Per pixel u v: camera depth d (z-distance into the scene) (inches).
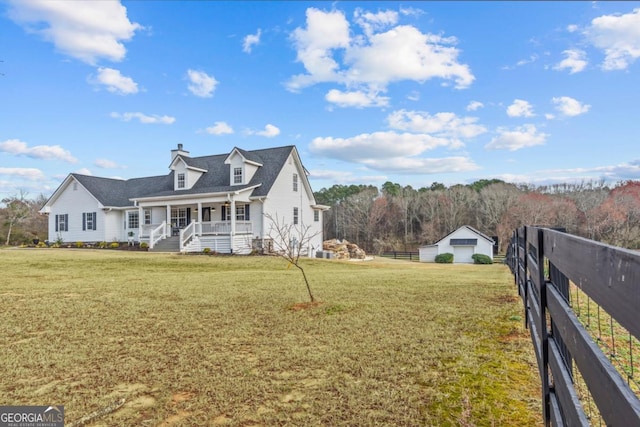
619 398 37.0
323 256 1023.6
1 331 188.9
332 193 2792.8
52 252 745.6
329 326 187.8
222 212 897.5
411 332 173.6
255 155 964.6
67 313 227.0
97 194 1003.9
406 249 2121.1
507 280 373.1
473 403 104.5
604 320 134.3
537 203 1825.8
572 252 60.7
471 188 2471.7
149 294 291.1
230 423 98.8
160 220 965.8
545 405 86.3
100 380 128.6
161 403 111.1
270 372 131.6
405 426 93.7
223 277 404.8
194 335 178.5
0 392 120.3
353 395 111.3
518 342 156.6
